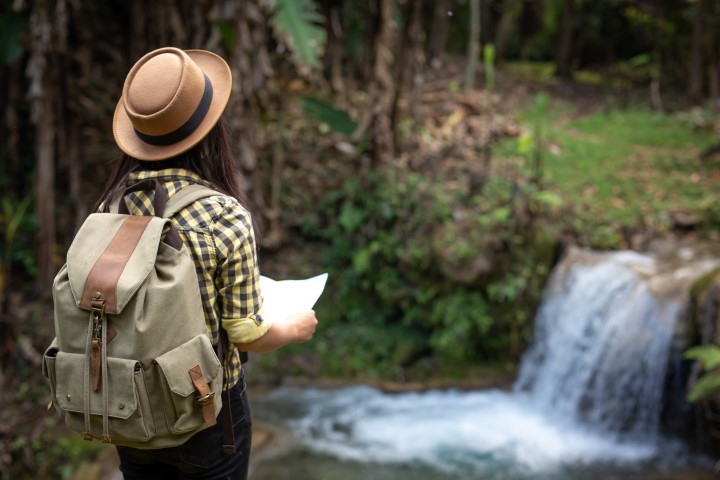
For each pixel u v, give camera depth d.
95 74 7.62
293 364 6.06
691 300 4.65
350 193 6.67
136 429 1.40
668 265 5.32
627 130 9.55
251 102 5.81
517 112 10.26
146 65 1.52
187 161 1.56
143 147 1.55
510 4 15.63
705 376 4.17
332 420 5.36
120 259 1.41
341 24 9.61
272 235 6.55
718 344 4.31
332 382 5.94
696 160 8.08
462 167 7.18
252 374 5.97
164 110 1.47
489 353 6.04
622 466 4.62
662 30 14.64
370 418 5.39
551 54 18.80
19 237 6.29
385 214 6.26
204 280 1.47
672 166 7.82
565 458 4.75
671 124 9.97
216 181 1.61
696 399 3.92
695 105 11.42
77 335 1.42
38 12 5.55
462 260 5.73
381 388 5.87
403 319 6.34
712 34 11.45
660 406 4.84
